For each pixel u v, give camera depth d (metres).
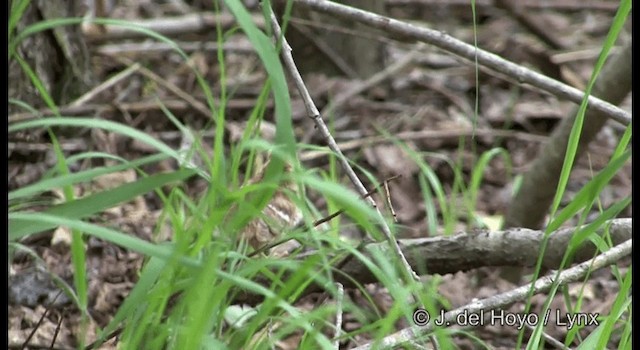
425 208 9.70
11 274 7.37
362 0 11.56
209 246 4.93
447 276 8.02
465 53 6.39
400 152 10.47
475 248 6.44
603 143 11.12
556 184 8.09
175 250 4.14
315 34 12.16
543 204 8.27
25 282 7.39
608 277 8.21
